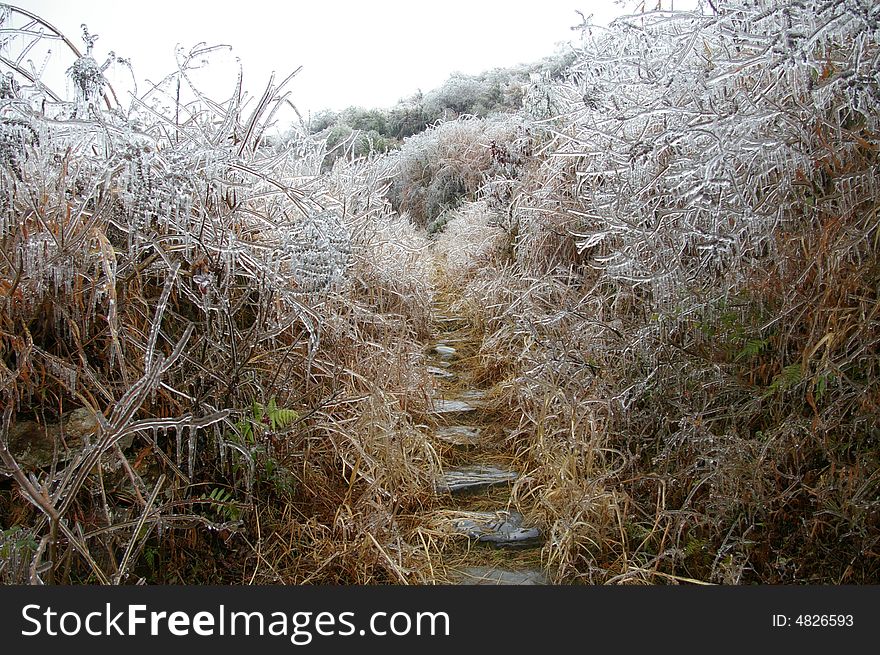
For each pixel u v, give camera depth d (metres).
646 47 3.92
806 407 2.63
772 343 2.82
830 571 2.29
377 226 5.66
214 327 2.75
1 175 2.34
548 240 5.09
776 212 2.82
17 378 2.34
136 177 2.43
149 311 2.72
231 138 3.25
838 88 2.67
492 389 4.56
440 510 3.23
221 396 2.75
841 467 2.43
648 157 3.39
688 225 3.19
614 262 4.07
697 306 3.05
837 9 2.61
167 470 2.62
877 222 2.48
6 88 2.41
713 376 2.86
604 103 4.25
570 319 3.96
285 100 3.35
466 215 9.31
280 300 3.09
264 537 2.78
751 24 3.14
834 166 2.77
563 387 3.60
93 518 2.29
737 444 2.53
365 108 18.88
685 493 2.79
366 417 3.40
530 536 3.02
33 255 2.37
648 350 3.25
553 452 3.30
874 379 2.35
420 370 4.44
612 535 2.80
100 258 2.52
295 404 3.26
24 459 2.30
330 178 4.91
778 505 2.46
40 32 2.69
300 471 3.11
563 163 5.02
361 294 5.04
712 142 2.95
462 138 12.87
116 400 2.46
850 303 2.57
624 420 3.18
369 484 3.10
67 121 2.38
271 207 3.57
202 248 2.70
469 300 6.18
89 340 2.50
